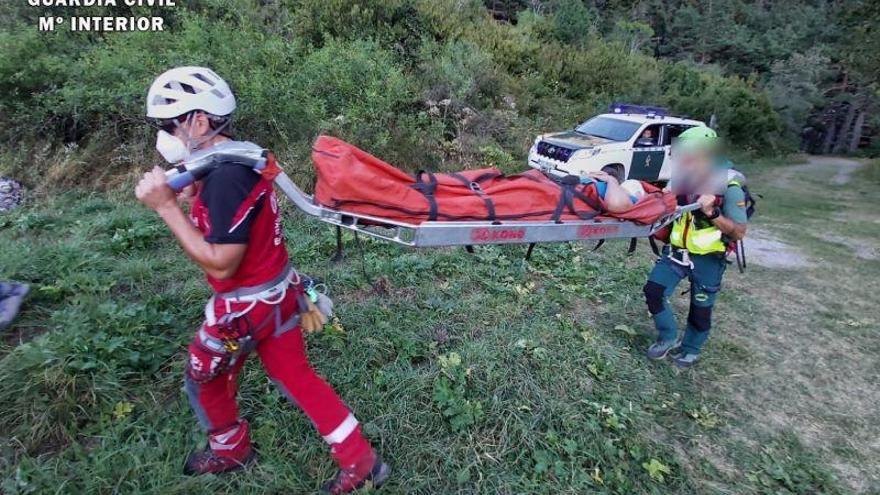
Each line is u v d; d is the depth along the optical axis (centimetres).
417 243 218
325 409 210
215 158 174
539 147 984
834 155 3784
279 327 197
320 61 770
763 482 282
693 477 279
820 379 391
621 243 654
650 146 975
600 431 292
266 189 184
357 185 204
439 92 974
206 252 170
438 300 405
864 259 731
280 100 677
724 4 4284
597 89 1662
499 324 386
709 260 346
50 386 248
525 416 291
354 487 224
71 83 616
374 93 764
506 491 245
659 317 365
